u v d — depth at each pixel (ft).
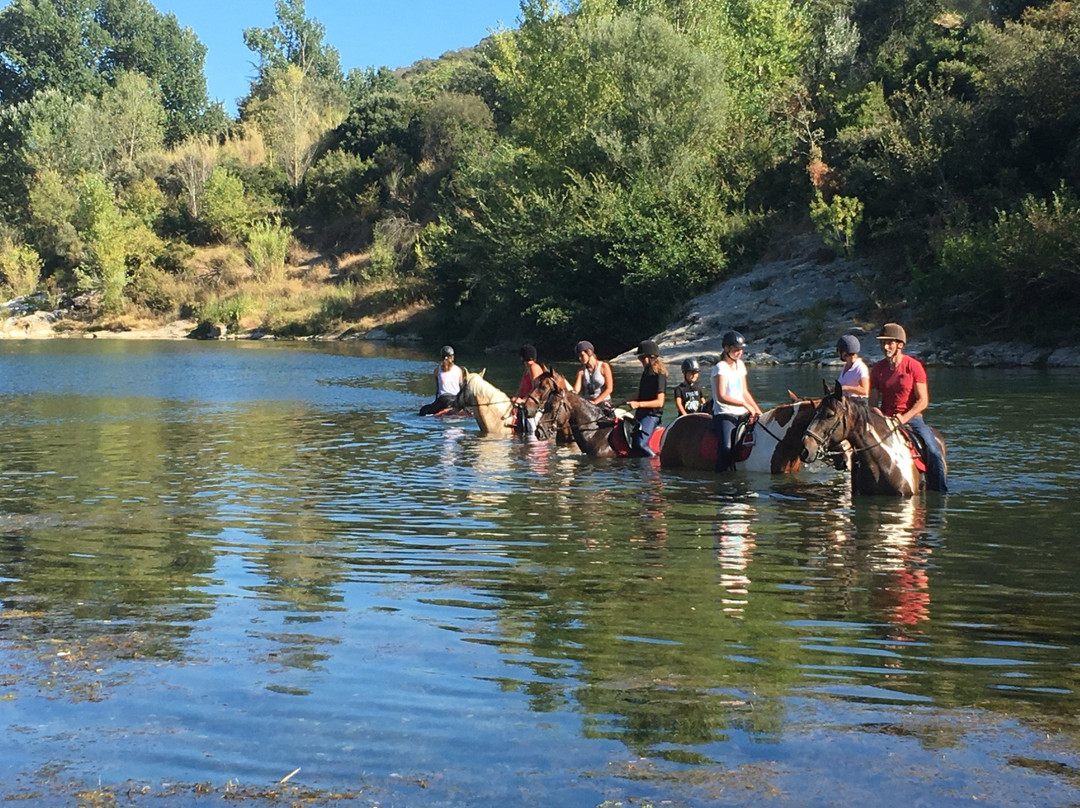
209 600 22.40
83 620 20.98
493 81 262.67
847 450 35.50
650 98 143.74
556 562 25.75
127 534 29.37
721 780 13.93
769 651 18.88
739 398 41.37
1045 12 123.34
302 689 17.12
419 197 238.68
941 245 101.04
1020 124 109.70
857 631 20.04
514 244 144.05
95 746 15.12
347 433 54.34
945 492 35.14
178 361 125.90
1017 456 42.04
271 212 261.24
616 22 156.97
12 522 31.17
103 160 286.46
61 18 372.99
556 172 151.74
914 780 13.92
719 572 24.68
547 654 18.75
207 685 17.33
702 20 160.76
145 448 48.78
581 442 46.34
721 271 127.13
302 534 29.25
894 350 35.55
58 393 81.97
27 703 16.63
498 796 13.56
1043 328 93.81
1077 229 88.43
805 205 130.62
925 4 162.40
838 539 28.25
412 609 21.63
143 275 233.76
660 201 134.31
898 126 115.24
